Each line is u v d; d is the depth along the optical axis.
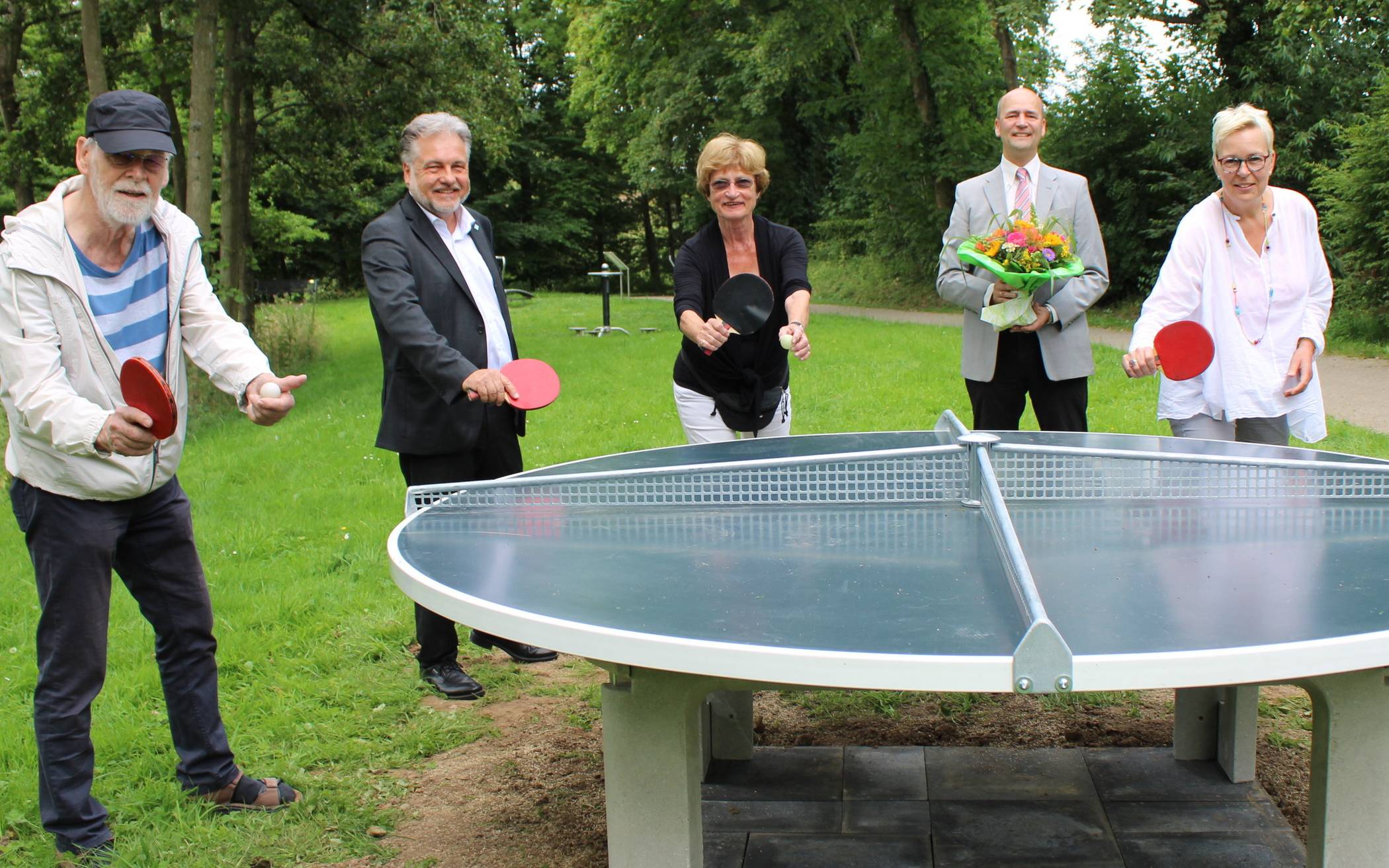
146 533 2.97
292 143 18.50
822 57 27.50
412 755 3.54
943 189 24.53
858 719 3.73
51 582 2.77
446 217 3.79
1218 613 1.78
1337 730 2.00
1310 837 2.09
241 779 3.19
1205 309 3.76
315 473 8.19
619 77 31.28
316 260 41.31
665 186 33.06
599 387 12.20
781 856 2.79
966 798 3.05
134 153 2.55
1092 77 20.20
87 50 12.48
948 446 2.81
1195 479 2.71
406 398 3.73
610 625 1.80
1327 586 1.91
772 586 2.01
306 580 5.34
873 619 1.80
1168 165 19.06
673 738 2.11
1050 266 3.80
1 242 2.57
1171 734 3.51
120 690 3.99
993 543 2.26
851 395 10.82
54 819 2.88
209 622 3.12
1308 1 16.12
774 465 2.79
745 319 3.77
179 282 2.85
